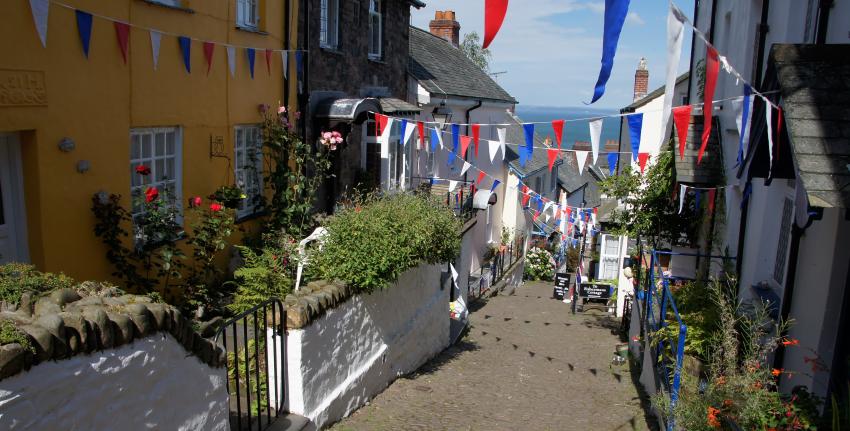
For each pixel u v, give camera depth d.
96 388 3.04
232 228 8.25
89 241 6.23
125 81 6.55
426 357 9.76
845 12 5.42
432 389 8.12
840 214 4.73
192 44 7.60
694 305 7.34
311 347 5.66
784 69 4.81
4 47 5.18
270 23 9.45
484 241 20.66
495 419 7.02
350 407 6.64
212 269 7.66
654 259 8.12
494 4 3.57
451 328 12.25
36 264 5.73
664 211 11.41
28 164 5.59
